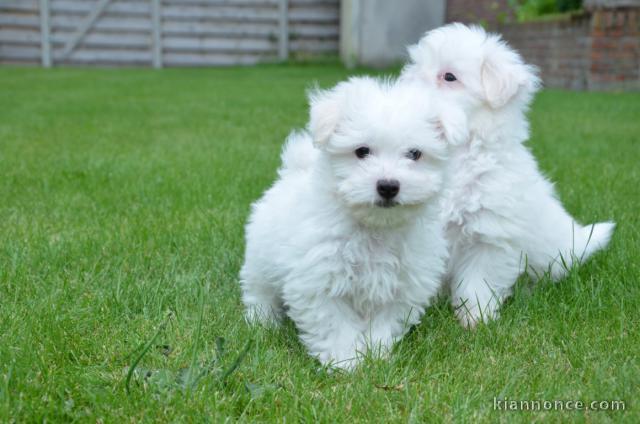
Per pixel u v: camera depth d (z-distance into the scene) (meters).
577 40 3.44
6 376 0.91
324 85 3.57
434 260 1.03
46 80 3.91
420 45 1.21
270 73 4.33
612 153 1.92
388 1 4.54
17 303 1.08
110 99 3.13
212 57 4.98
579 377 0.96
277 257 1.02
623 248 1.24
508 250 1.13
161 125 2.44
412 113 0.99
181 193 1.51
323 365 0.98
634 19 3.27
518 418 0.89
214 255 1.24
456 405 0.90
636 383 0.94
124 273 1.17
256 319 1.06
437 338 1.04
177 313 1.06
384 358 0.98
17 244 1.24
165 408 0.89
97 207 1.43
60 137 2.17
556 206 1.21
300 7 4.95
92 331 1.03
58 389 0.91
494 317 1.10
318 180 1.01
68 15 4.83
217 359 0.96
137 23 4.87
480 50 1.15
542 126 2.36
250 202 1.46
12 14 4.77
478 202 1.12
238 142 2.10
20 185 1.54
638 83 3.34
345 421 0.89
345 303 1.01
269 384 0.93
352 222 0.99
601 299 1.10
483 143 1.13
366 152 1.00
